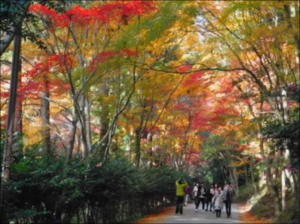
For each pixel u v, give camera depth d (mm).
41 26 13102
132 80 15820
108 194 12094
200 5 13195
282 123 11938
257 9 12531
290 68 13266
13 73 7316
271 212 19562
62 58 12219
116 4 11742
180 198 20109
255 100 19453
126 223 15570
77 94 12938
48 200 9656
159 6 13195
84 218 12188
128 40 13094
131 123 19875
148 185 18938
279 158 18062
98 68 13016
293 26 11633
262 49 13438
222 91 21578
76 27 12812
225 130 26812
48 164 9961
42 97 13594
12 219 7340
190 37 16594
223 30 14258
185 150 32438
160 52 15594
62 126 21750
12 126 7391
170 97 20344
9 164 7512
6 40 7168
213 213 21359
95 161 11789
